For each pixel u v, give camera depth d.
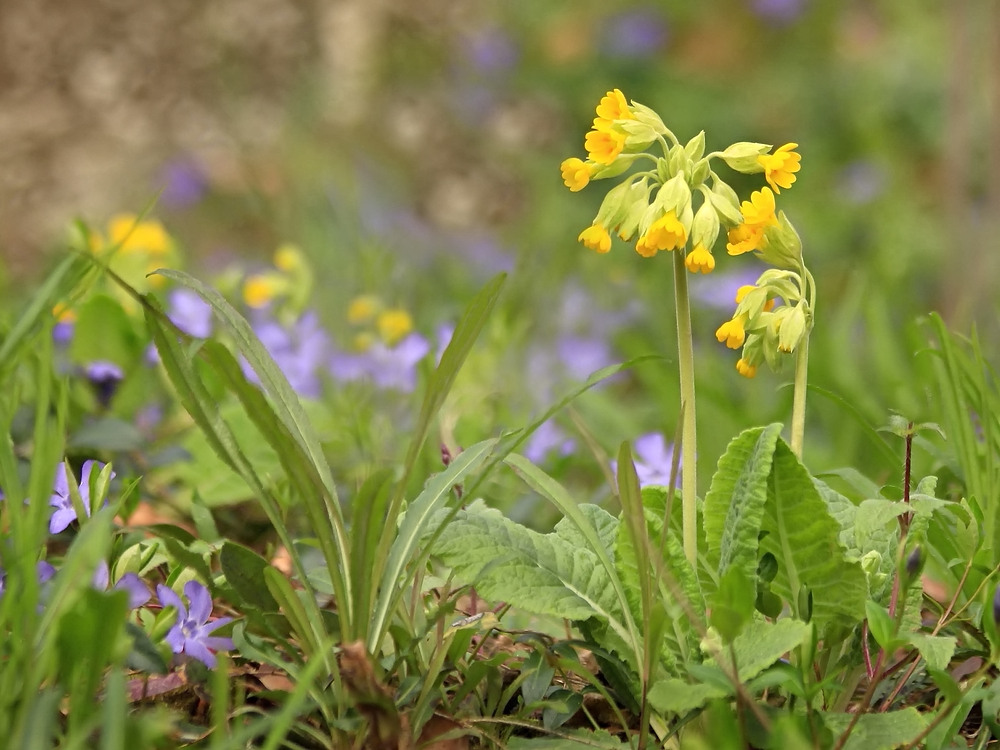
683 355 1.36
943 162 3.84
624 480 1.29
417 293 2.67
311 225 3.11
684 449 1.36
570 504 1.34
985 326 2.08
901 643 1.30
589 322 2.58
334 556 1.31
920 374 1.77
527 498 1.66
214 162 3.84
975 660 1.41
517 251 3.12
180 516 1.61
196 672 1.33
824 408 1.95
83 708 1.28
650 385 2.11
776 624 1.31
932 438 1.73
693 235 1.33
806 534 1.34
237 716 1.33
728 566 1.34
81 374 1.69
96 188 3.75
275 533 1.61
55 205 3.68
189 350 1.28
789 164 1.35
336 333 2.23
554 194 3.89
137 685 1.36
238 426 1.61
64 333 1.72
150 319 1.30
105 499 1.42
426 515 1.34
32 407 1.60
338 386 1.82
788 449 1.33
